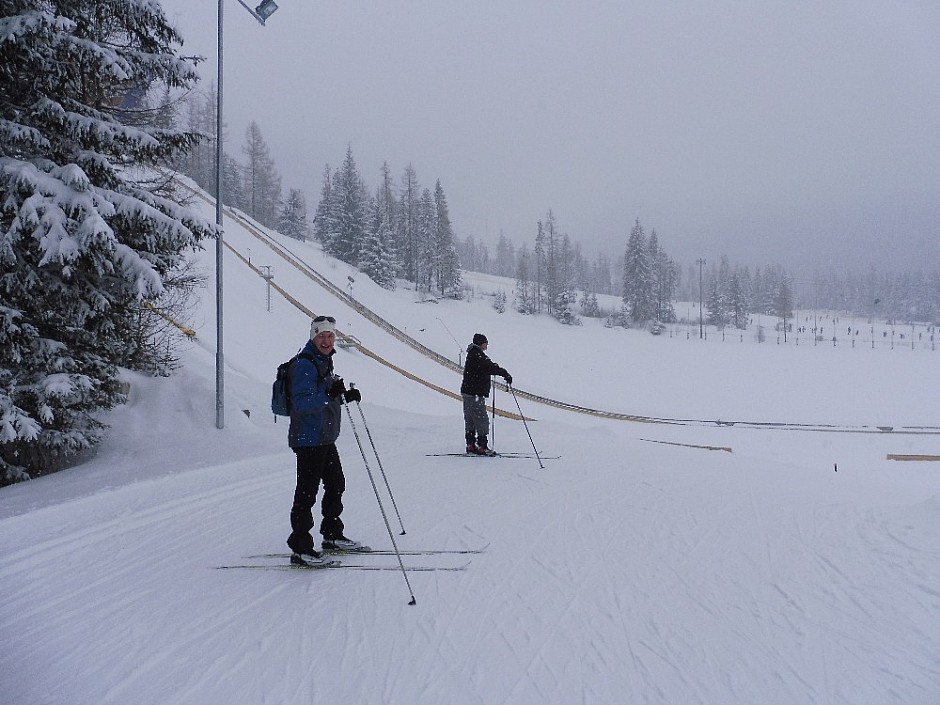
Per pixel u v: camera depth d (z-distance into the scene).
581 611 3.97
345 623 3.94
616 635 3.64
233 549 5.46
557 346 47.91
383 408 17.17
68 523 6.29
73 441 8.92
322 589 4.51
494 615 3.96
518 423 14.78
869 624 3.66
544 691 3.08
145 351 12.55
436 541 5.38
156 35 9.33
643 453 9.73
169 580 4.80
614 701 2.97
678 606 4.00
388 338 36.91
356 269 65.19
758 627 3.69
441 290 71.19
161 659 3.59
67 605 4.41
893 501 6.43
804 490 7.03
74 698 3.23
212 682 3.31
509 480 7.64
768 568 4.57
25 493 7.67
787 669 3.22
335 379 5.08
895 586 4.12
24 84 8.22
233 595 4.48
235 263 41.12
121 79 8.22
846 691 3.00
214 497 7.26
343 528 5.28
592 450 10.02
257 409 13.84
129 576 4.91
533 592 4.29
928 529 5.00
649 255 87.31
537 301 79.38
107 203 7.80
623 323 76.00
